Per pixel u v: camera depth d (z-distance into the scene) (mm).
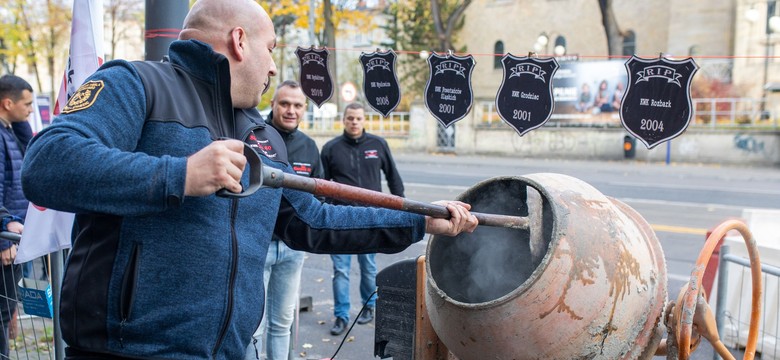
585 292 2248
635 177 18203
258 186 1678
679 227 10336
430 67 5078
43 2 26594
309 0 25031
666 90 4012
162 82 1817
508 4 29672
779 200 13602
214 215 1820
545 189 2369
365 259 5668
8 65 30922
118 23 31844
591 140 23781
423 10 30172
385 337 3338
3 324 4195
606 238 2342
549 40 29172
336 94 30500
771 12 24281
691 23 26156
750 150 21719
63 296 1793
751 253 2754
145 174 1540
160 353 1766
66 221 3555
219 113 1926
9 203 4730
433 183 16406
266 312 4242
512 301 2223
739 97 24312
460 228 2209
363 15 28156
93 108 1670
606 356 2344
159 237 1753
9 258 4117
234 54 1985
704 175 18812
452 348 2490
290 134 4855
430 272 2492
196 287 1783
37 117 7895
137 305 1738
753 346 2832
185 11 4156
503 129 25016
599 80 23797
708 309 2500
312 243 2242
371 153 5879
